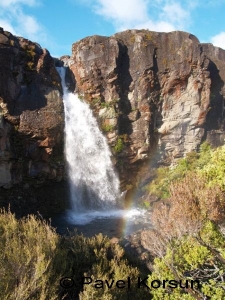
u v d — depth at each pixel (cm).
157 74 2434
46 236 855
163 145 2492
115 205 2241
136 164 2403
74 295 722
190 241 729
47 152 1848
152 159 2456
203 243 650
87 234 1569
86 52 2323
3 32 1833
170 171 2427
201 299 693
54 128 1864
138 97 2375
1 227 854
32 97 1869
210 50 2862
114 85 2305
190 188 668
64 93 2284
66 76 2441
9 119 1727
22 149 1784
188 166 2312
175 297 726
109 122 2258
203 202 625
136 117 2358
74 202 2084
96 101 2302
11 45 1812
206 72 2480
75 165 2130
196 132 2522
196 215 616
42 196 1900
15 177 1750
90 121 2269
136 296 784
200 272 771
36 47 2027
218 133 2644
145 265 1073
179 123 2473
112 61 2284
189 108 2464
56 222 1781
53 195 1966
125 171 2355
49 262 648
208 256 720
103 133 2256
